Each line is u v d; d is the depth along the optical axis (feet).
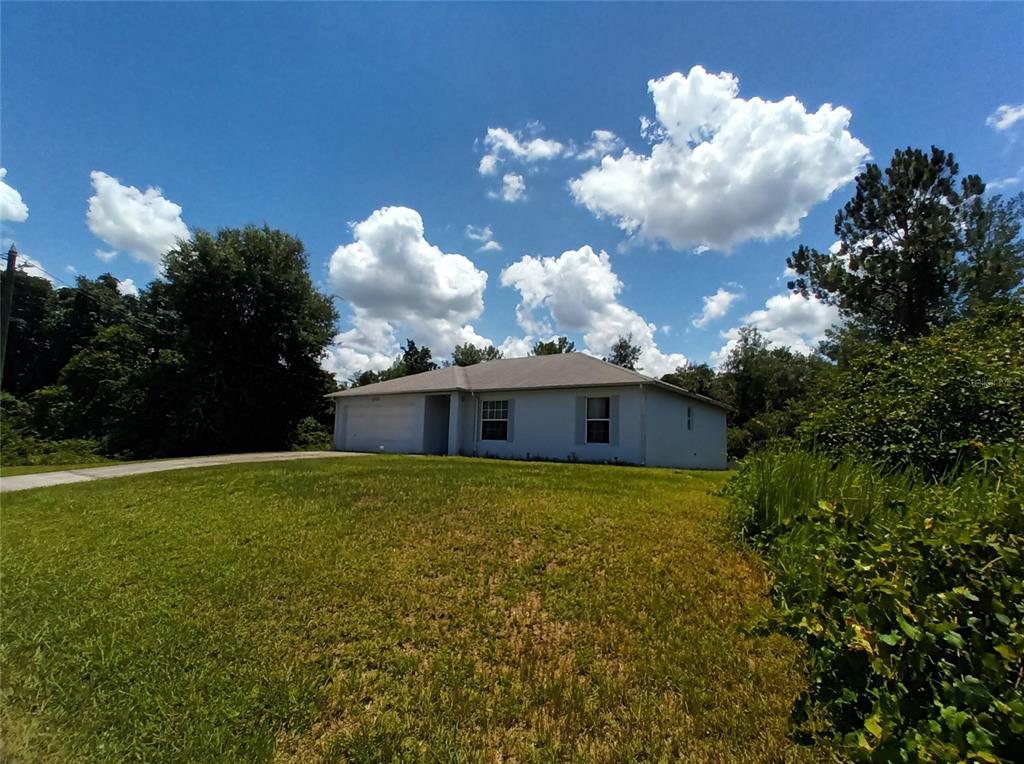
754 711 7.66
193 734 7.92
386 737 7.63
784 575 10.77
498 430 55.31
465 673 9.12
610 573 12.85
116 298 123.65
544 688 8.56
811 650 7.86
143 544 17.35
